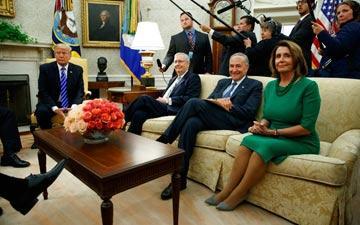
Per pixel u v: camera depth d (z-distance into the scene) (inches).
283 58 74.5
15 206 62.5
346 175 61.6
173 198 64.4
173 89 119.6
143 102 109.9
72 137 74.2
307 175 63.9
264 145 69.1
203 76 119.7
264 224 68.1
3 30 145.9
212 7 171.8
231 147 79.4
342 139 71.5
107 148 65.2
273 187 71.1
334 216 62.0
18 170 100.9
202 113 89.2
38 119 116.3
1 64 153.3
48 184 62.2
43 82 120.7
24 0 159.9
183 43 139.0
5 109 106.8
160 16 186.9
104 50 184.5
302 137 72.1
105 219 51.6
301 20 106.0
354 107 78.9
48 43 163.9
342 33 87.0
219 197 76.8
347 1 89.0
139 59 177.5
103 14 179.0
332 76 92.4
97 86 169.5
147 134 107.4
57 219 70.3
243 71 98.5
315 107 70.3
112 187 51.6
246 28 126.0
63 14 163.2
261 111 94.9
